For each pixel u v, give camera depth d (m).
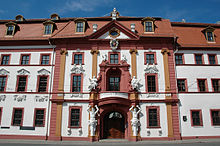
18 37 29.64
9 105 27.09
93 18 31.23
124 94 25.70
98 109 25.62
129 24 30.50
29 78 28.20
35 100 27.08
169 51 28.30
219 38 30.27
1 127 26.33
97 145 21.81
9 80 28.31
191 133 25.41
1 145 21.12
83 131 25.45
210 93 26.97
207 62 28.50
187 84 27.34
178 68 27.95
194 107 26.31
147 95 26.41
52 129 25.64
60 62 28.33
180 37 29.95
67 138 25.28
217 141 23.34
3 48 29.77
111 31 29.09
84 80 27.41
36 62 28.89
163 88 26.83
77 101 26.47
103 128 26.86
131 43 28.64
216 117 26.34
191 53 28.78
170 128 25.20
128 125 25.48
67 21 31.89
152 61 28.16
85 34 29.12
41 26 31.55
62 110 26.27
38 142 23.52
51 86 27.53
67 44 29.03
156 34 28.59
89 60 28.23
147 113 25.83
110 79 28.22
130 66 27.73
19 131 26.08
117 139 25.89
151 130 25.27
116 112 27.47
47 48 29.34
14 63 29.05
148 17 29.55
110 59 28.30
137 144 22.17
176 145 21.22
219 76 27.92
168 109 25.88
